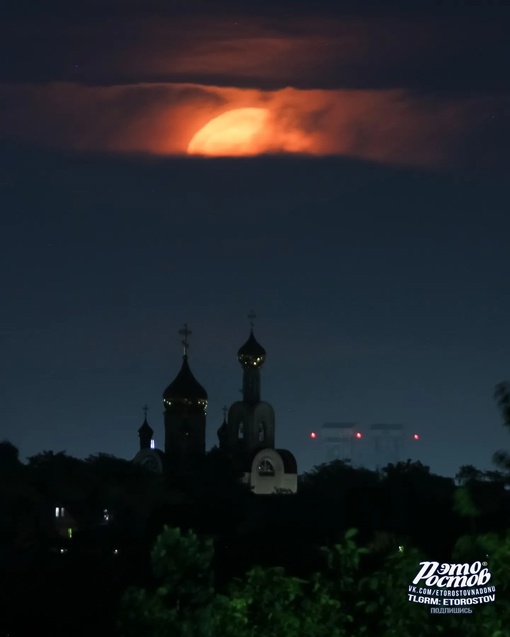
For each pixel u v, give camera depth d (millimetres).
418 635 88500
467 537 92062
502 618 89312
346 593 91250
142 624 95375
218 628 94875
